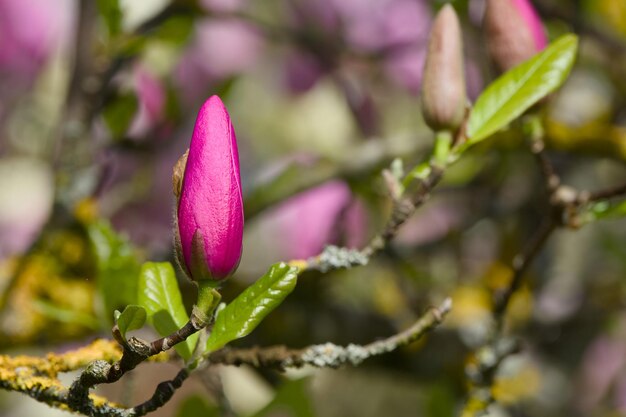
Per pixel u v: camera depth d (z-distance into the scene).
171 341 0.80
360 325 1.20
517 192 1.41
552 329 1.39
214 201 0.80
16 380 0.83
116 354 0.88
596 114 1.42
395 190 0.89
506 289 0.98
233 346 1.15
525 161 1.39
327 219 1.36
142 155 1.22
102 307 0.98
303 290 1.19
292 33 1.47
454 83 0.89
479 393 0.98
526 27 0.92
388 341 0.88
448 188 1.40
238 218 0.80
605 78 1.44
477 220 1.41
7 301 1.09
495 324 0.98
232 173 0.80
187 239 0.80
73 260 1.12
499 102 0.90
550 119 1.18
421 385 1.25
